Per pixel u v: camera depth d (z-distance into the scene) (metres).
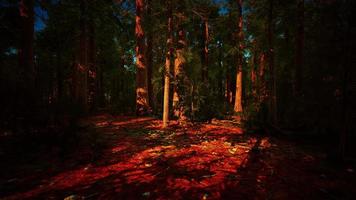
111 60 24.00
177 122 10.73
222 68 23.52
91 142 5.86
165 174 3.95
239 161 4.91
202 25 20.28
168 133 7.93
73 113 7.50
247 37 17.56
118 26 17.25
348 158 5.09
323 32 5.26
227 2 16.62
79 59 15.63
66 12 12.80
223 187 3.46
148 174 3.93
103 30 17.69
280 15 12.47
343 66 5.00
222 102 16.42
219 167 4.45
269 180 3.83
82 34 14.18
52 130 5.93
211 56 22.80
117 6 14.44
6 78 5.89
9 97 5.67
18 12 10.81
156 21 10.56
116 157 4.89
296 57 12.69
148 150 5.55
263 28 15.80
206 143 6.58
